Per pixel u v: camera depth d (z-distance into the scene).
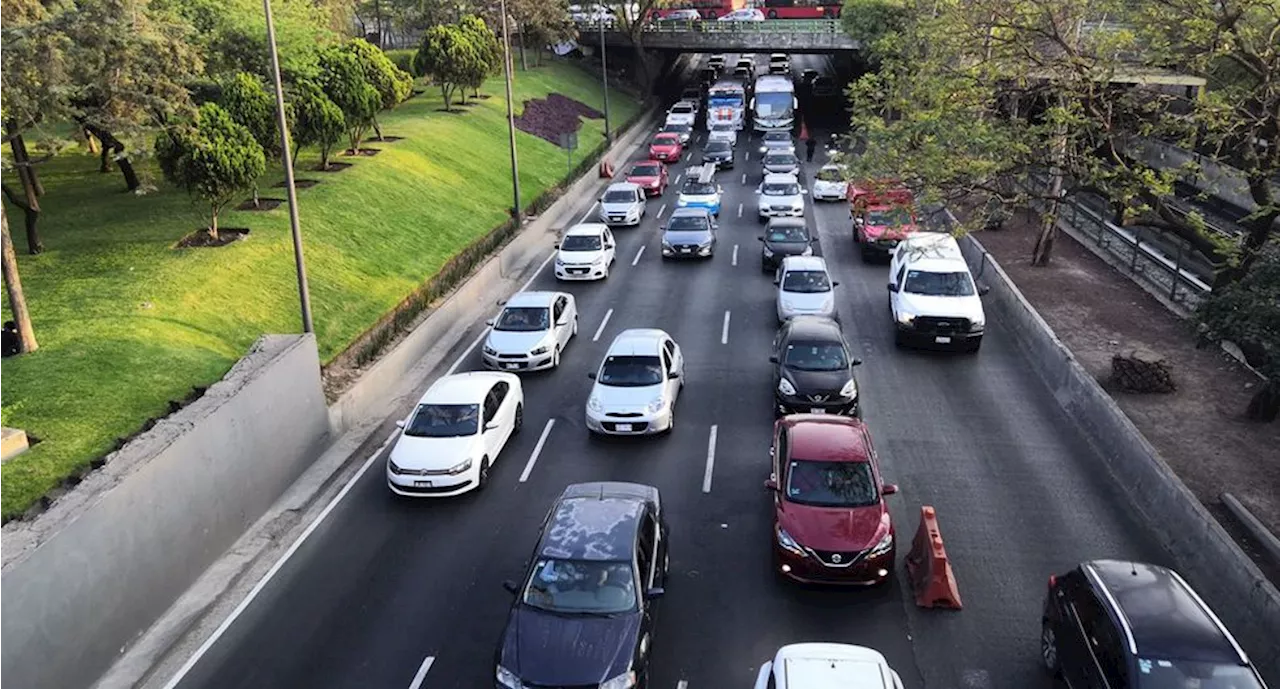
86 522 11.40
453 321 24.88
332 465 17.19
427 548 14.28
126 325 18.64
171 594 12.98
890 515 14.11
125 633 12.05
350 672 11.43
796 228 29.50
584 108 55.91
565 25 61.78
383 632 12.21
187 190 23.58
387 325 22.27
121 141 22.33
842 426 14.70
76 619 11.25
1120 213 28.27
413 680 11.25
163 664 11.73
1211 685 8.87
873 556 12.61
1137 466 15.27
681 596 12.83
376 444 18.16
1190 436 16.44
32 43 15.48
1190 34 16.38
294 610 12.77
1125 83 21.86
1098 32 19.33
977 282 27.84
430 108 45.28
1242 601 11.80
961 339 21.58
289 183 17.84
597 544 11.77
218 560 14.09
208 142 21.69
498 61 47.94
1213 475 15.02
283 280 22.55
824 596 12.80
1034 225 33.44
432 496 15.57
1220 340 15.31
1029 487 15.55
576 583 11.31
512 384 18.58
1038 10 18.69
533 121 48.22
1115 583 10.13
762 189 36.31
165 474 12.89
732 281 28.16
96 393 16.12
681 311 25.52
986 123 18.86
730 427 18.25
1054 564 13.34
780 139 47.75
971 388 19.83
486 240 30.00
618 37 66.62
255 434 15.25
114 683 11.43
